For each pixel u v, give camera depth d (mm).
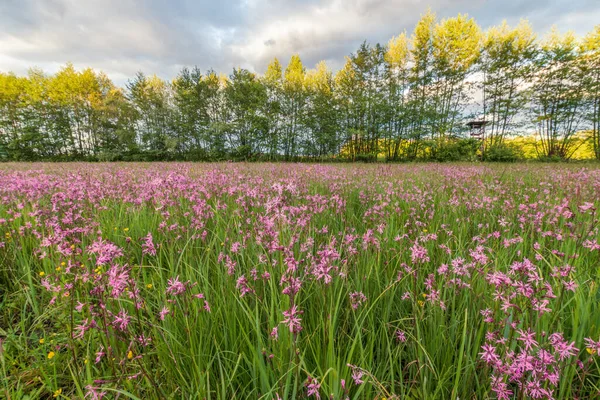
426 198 5602
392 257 2773
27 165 19359
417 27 34156
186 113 42688
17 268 3146
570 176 8344
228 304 2105
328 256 2092
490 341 1754
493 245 3104
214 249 3156
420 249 2158
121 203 4953
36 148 45219
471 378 1613
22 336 2338
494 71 33344
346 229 3523
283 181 6605
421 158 35781
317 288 2221
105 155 41469
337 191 6125
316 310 2172
